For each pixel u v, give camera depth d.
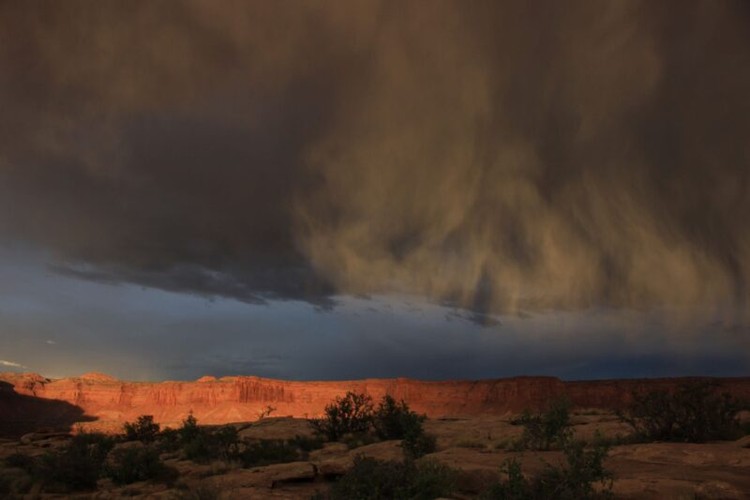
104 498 19.59
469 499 13.38
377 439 35.84
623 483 13.52
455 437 32.72
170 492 18.09
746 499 12.36
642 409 23.47
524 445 22.80
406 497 12.43
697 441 22.31
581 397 118.50
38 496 20.70
